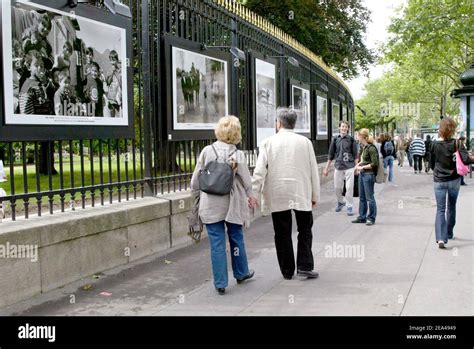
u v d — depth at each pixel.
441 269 6.18
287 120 5.89
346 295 5.21
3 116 5.01
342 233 8.54
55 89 5.65
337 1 24.70
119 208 6.46
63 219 5.51
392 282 5.65
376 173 9.17
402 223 9.44
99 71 6.34
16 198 5.32
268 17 21.47
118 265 6.37
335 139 10.84
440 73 33.44
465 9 22.98
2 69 4.99
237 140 5.53
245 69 10.48
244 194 5.57
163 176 7.78
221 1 9.43
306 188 5.82
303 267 5.86
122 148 8.12
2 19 4.99
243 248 5.71
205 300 5.11
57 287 5.42
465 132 20.98
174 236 7.55
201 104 8.64
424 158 25.17
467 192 14.45
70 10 5.86
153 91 7.61
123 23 6.79
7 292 4.82
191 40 8.44
